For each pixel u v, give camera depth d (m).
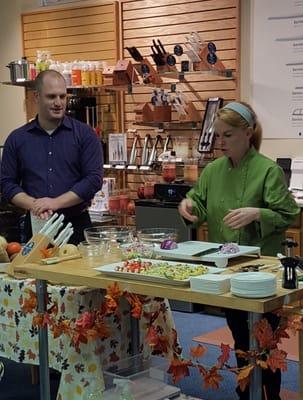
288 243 2.21
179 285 1.92
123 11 5.41
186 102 5.02
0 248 2.85
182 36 5.09
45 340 2.44
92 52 5.66
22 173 3.47
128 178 5.50
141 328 2.65
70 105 5.50
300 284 1.90
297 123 4.55
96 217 5.24
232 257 2.20
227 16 4.81
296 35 4.48
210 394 3.29
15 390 3.39
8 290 2.67
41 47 6.00
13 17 6.16
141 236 2.48
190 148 5.08
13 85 5.80
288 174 4.50
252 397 1.83
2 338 2.74
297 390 3.27
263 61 4.65
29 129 3.43
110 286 2.04
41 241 2.52
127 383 2.36
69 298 2.41
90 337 2.23
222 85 4.89
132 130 5.43
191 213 2.64
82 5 5.65
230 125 2.46
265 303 1.72
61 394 2.44
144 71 4.96
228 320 2.56
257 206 2.50
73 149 3.37
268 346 1.79
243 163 2.53
